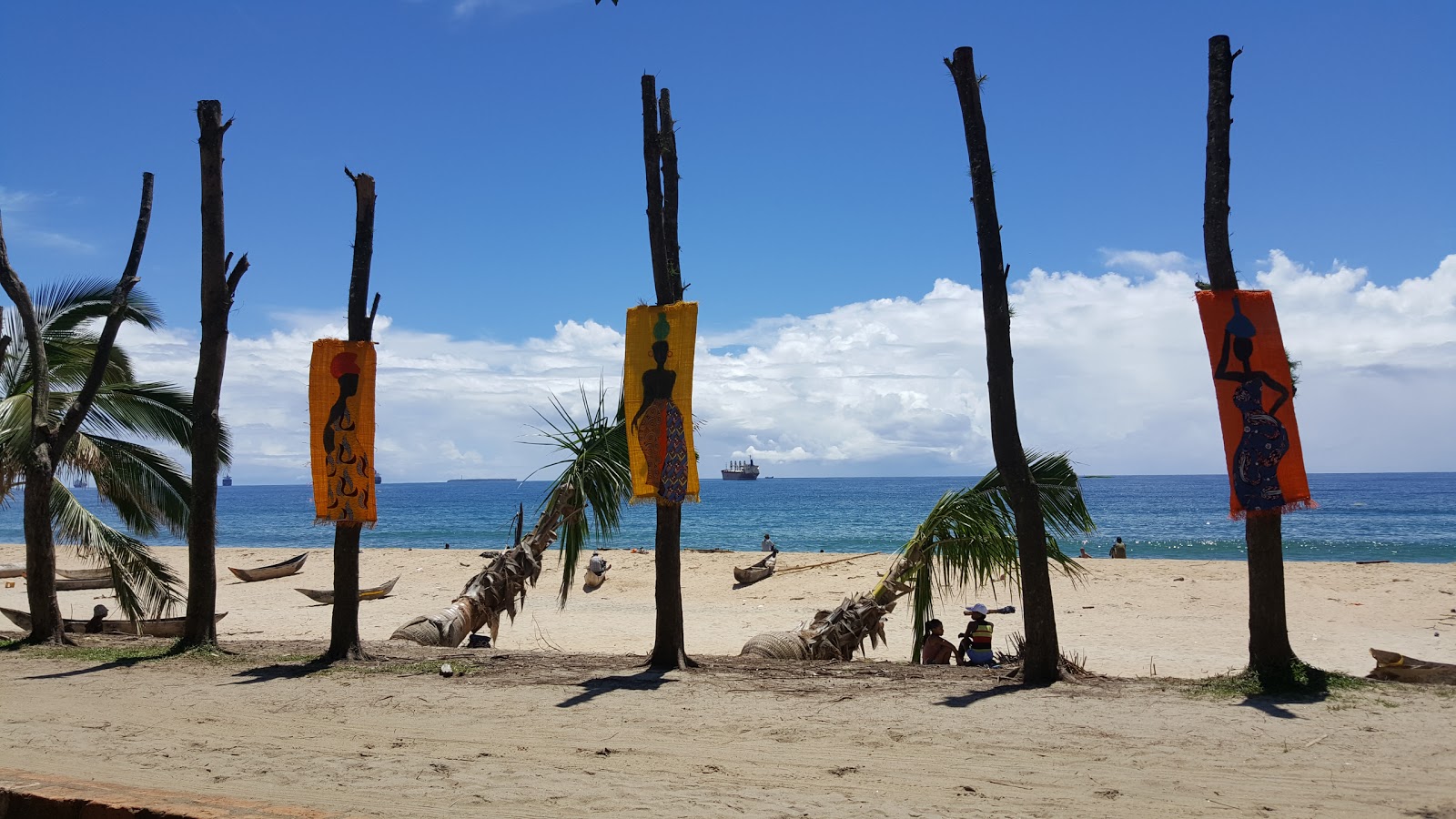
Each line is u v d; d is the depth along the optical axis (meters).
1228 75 9.05
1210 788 5.99
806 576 29.11
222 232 12.62
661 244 10.96
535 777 6.48
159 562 15.53
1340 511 84.38
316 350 11.70
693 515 91.94
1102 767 6.46
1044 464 11.54
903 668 10.37
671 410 10.45
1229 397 8.75
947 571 12.48
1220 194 9.05
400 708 8.73
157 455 15.16
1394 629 18.77
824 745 7.17
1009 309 9.52
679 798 5.99
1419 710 7.60
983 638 11.49
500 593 14.04
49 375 15.14
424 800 6.02
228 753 7.25
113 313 13.71
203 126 12.55
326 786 6.35
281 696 9.34
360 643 12.16
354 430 11.50
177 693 9.62
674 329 10.54
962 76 9.65
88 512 14.74
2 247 13.26
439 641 13.24
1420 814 5.49
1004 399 9.41
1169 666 15.35
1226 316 8.81
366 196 12.04
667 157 11.16
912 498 138.75
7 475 14.27
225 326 12.62
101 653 12.06
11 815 6.20
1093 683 8.98
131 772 6.81
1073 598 23.28
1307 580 25.66
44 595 13.24
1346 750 6.68
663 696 8.90
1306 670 8.52
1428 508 88.00
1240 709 7.75
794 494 161.62
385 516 96.31
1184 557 45.62
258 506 141.00
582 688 9.35
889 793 6.05
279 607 25.06
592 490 13.46
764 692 8.98
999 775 6.35
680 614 10.58
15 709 9.02
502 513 101.50
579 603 24.89
